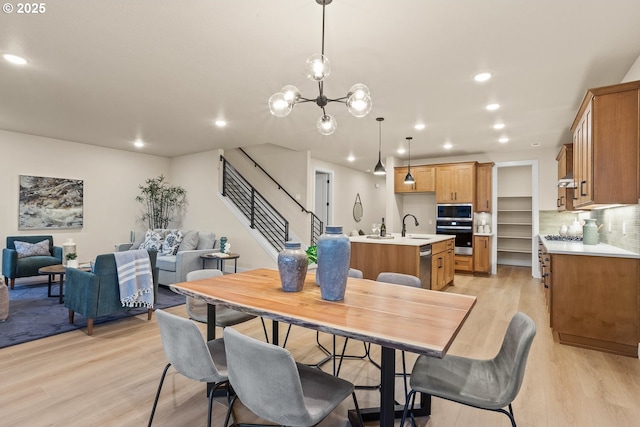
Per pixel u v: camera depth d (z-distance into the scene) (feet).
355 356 9.35
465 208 21.62
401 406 6.82
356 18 7.10
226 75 10.05
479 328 11.55
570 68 9.39
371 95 11.51
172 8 6.80
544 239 15.74
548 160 20.53
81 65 9.39
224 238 17.94
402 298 5.93
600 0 6.41
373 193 34.04
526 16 6.96
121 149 21.62
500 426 6.29
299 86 10.85
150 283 11.88
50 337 10.40
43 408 6.66
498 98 11.77
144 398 7.11
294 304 5.46
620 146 8.84
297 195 22.00
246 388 4.34
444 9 6.75
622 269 9.48
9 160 17.17
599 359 9.17
